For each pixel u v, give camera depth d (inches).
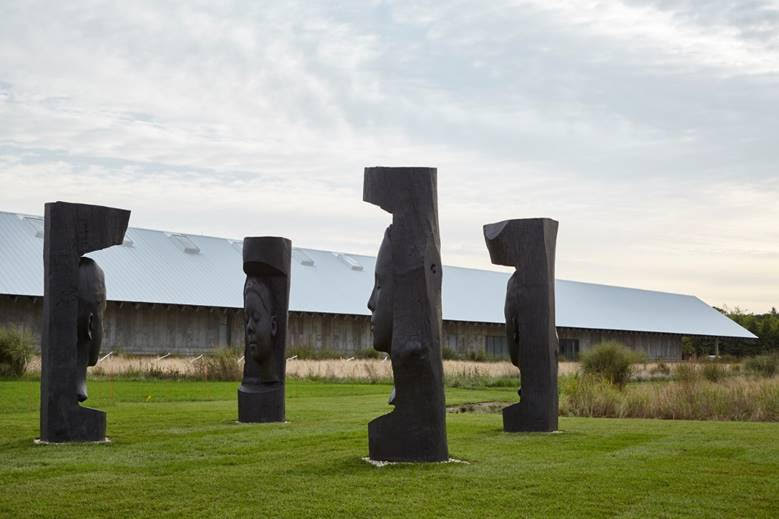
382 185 467.2
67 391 552.4
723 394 820.0
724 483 423.5
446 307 2330.2
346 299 2164.1
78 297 562.6
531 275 647.1
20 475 438.0
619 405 821.2
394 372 468.4
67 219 554.9
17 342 1229.7
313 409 831.7
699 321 2992.1
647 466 469.4
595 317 2625.5
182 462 477.1
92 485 412.2
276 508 368.5
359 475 434.3
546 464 472.1
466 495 392.2
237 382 1221.1
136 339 1795.0
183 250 2049.7
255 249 728.3
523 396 639.8
